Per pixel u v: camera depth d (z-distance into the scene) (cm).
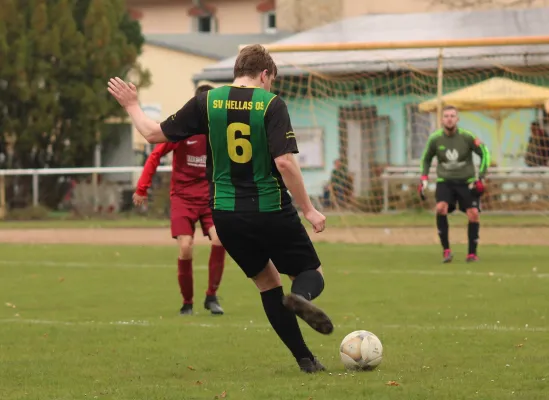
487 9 5625
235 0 9575
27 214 5294
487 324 1695
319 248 3375
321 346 1492
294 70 5331
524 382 1174
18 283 2445
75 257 3152
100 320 1820
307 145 5431
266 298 1238
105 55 5853
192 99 1181
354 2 6134
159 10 9825
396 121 5325
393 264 2820
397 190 4825
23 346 1525
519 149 5134
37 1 5641
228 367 1332
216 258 1903
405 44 3541
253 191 1159
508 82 4791
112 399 1110
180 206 1900
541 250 3222
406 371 1261
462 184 2852
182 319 1825
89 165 6153
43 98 5581
